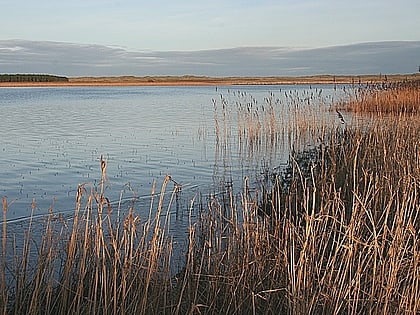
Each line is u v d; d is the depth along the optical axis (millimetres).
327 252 6090
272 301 5242
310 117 19875
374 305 5062
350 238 5145
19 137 23625
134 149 19844
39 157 17906
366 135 13609
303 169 13000
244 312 5234
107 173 15211
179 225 9273
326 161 12664
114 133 25234
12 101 61125
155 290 5062
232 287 5230
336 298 4996
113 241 4895
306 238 5125
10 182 13867
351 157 10711
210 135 24016
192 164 16719
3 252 4945
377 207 7309
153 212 10453
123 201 11594
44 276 5445
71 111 41844
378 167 10141
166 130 26391
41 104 53656
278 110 32969
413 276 5039
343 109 19000
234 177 14531
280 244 5668
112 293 5086
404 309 4906
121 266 5098
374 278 4965
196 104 51438
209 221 6395
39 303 4914
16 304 4887
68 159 17500
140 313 4785
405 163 9281
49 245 5527
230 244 5676
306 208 5312
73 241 5094
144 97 73562
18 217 10258
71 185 13570
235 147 20188
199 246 6434
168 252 5434
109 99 66562
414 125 13852
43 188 13219
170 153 18828
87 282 5363
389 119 15016
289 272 5094
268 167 15680
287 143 20578
